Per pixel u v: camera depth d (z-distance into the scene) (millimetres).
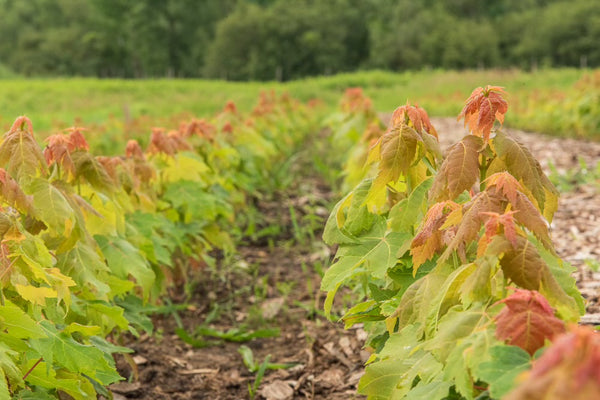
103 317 2895
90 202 2898
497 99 1940
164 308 4375
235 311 4773
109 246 3037
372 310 2506
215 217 5355
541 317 1350
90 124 11289
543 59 83188
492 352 1300
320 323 4336
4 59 113375
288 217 7344
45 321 2133
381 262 2248
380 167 2143
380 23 95875
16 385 1955
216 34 96750
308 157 11719
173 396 3424
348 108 10047
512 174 1878
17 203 2168
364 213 2377
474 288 1537
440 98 27328
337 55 94750
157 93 39469
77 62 100875
